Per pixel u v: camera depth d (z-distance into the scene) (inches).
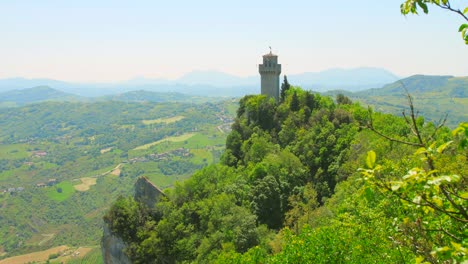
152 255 3085.6
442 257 319.9
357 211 1430.9
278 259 1354.6
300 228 2517.2
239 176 3604.8
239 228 2768.2
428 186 331.9
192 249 3026.6
